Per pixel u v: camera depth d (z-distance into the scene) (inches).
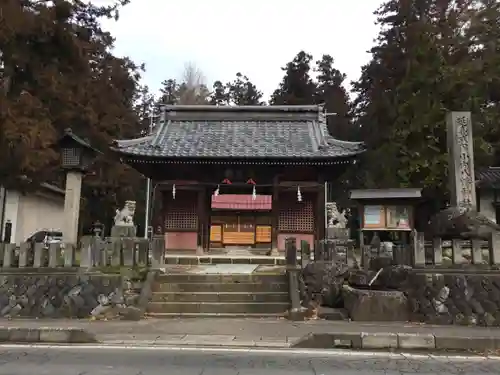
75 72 983.6
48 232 1109.1
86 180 1211.9
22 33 835.4
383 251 584.7
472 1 1270.9
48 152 816.3
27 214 1053.8
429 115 1032.2
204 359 295.3
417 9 1390.3
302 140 852.6
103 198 1317.7
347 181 1583.4
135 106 1983.3
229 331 385.7
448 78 1053.8
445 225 520.7
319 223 805.9
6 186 865.5
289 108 951.0
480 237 487.2
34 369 268.1
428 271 467.8
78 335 350.0
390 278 494.9
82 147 553.6
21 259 484.1
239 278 532.4
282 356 306.8
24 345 337.4
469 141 564.4
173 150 794.2
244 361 290.8
